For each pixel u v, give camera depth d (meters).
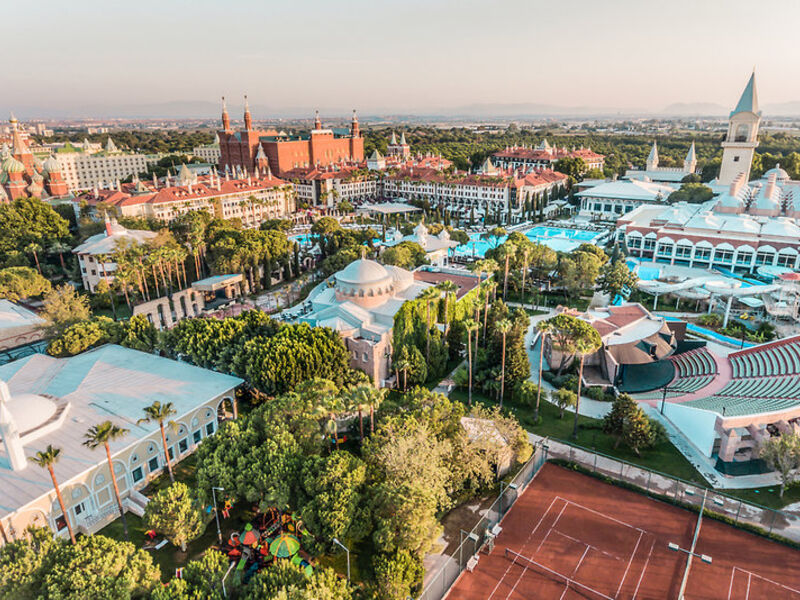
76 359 101.31
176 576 60.88
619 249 187.25
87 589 49.91
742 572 62.81
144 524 65.50
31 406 76.69
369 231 195.12
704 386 103.81
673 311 149.88
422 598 58.62
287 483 65.88
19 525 63.56
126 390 89.06
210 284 152.25
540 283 170.00
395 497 60.78
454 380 108.44
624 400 86.81
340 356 96.81
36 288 150.25
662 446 88.06
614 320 125.75
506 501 74.88
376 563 58.34
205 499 66.50
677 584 61.16
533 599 59.38
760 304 142.00
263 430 75.75
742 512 72.38
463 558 65.19
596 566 63.84
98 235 172.62
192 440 87.56
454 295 124.19
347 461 67.12
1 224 175.62
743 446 80.50
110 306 156.25
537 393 97.81
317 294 144.88
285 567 52.72
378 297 115.50
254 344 95.06
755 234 182.25
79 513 70.69
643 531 69.50
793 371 99.25
